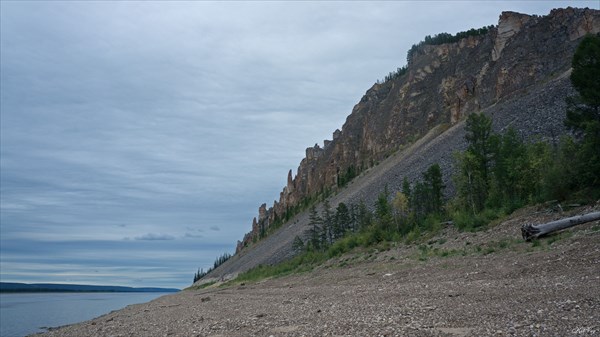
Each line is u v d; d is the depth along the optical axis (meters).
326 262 70.94
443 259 37.09
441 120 164.25
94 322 37.12
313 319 18.84
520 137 73.06
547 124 75.25
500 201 54.22
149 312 38.38
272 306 27.34
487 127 64.31
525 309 14.66
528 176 51.41
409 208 78.06
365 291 27.70
